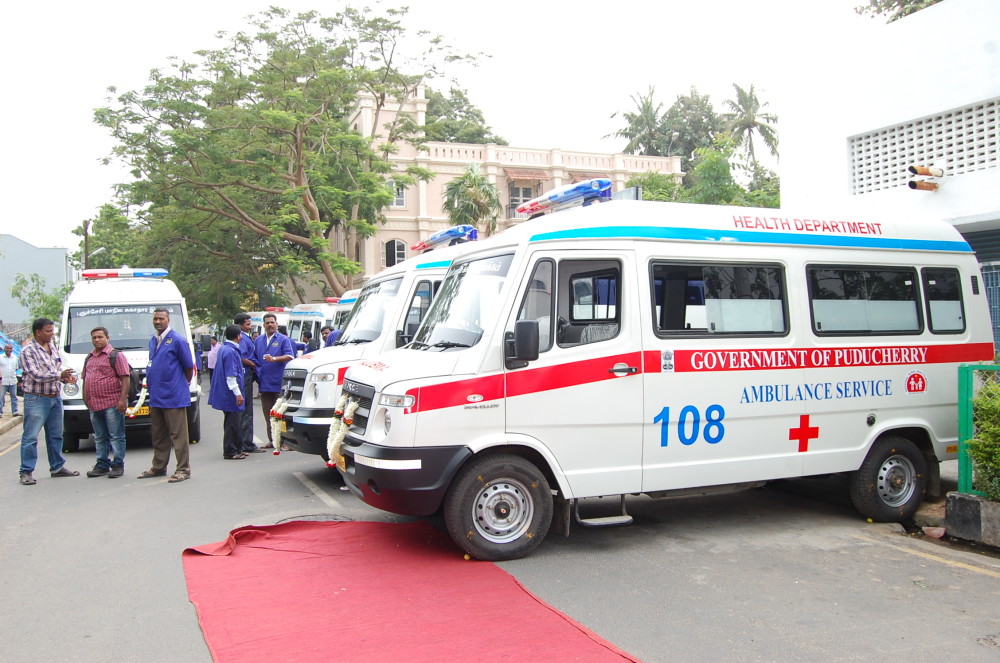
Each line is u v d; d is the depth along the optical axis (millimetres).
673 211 6414
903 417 7094
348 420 6246
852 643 4328
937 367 7273
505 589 5102
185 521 7242
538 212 7836
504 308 5750
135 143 25453
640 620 4645
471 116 51500
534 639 4293
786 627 4551
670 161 41406
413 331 8852
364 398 6117
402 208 37719
